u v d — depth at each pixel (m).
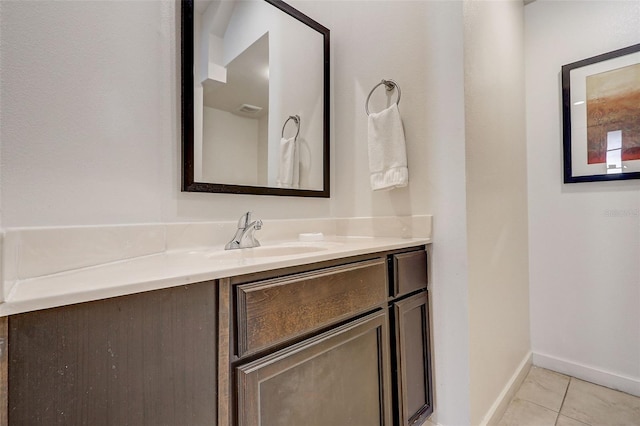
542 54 1.82
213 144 1.16
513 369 1.57
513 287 1.62
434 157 1.28
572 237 1.71
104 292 0.49
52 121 0.79
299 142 1.50
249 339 0.65
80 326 0.48
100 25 0.88
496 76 1.48
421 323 1.22
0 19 0.72
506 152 1.57
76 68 0.84
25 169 0.75
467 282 1.18
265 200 1.36
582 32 1.69
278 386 0.70
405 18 1.39
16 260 0.66
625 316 1.55
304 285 0.77
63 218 0.81
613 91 1.59
